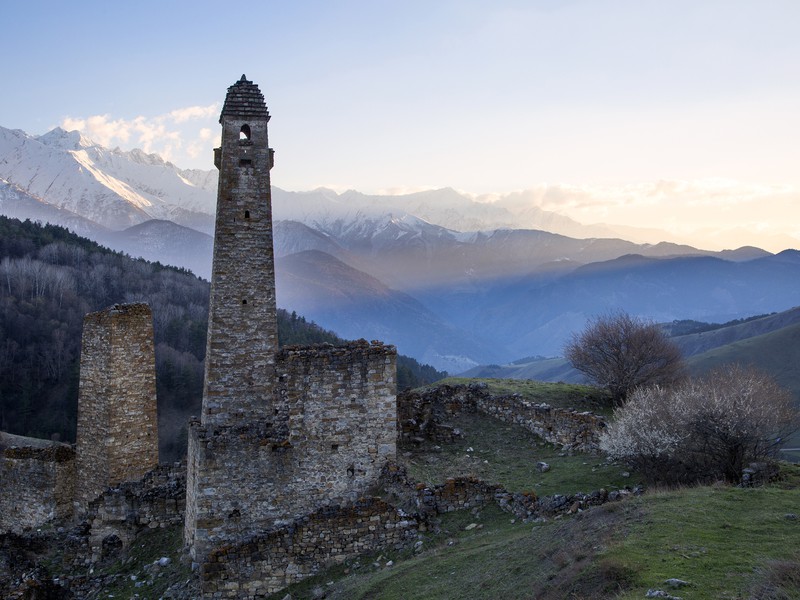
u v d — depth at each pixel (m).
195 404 110.75
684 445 29.39
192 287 177.25
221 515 31.33
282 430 32.62
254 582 28.08
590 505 26.56
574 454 36.50
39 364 115.56
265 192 35.38
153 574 32.25
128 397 41.00
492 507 29.45
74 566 36.16
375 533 28.75
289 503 31.84
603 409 51.12
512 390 53.59
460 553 25.41
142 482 37.03
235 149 35.34
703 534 19.86
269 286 35.03
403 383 122.62
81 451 41.62
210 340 34.59
